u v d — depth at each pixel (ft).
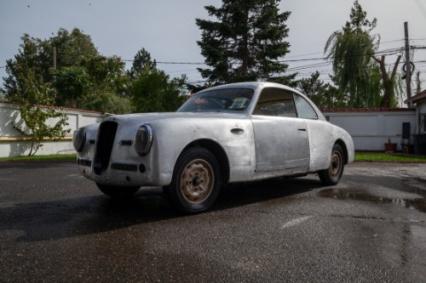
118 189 15.20
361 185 19.84
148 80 87.66
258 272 7.50
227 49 101.81
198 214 12.46
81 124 60.08
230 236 9.89
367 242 9.47
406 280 7.18
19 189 18.20
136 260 8.09
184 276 7.28
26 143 50.60
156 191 17.07
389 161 42.16
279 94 16.38
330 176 19.11
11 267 7.66
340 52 90.33
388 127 69.46
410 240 9.66
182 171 11.94
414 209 13.51
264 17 99.40
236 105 14.97
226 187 18.56
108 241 9.42
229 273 7.44
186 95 95.25
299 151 16.17
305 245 9.19
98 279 7.12
